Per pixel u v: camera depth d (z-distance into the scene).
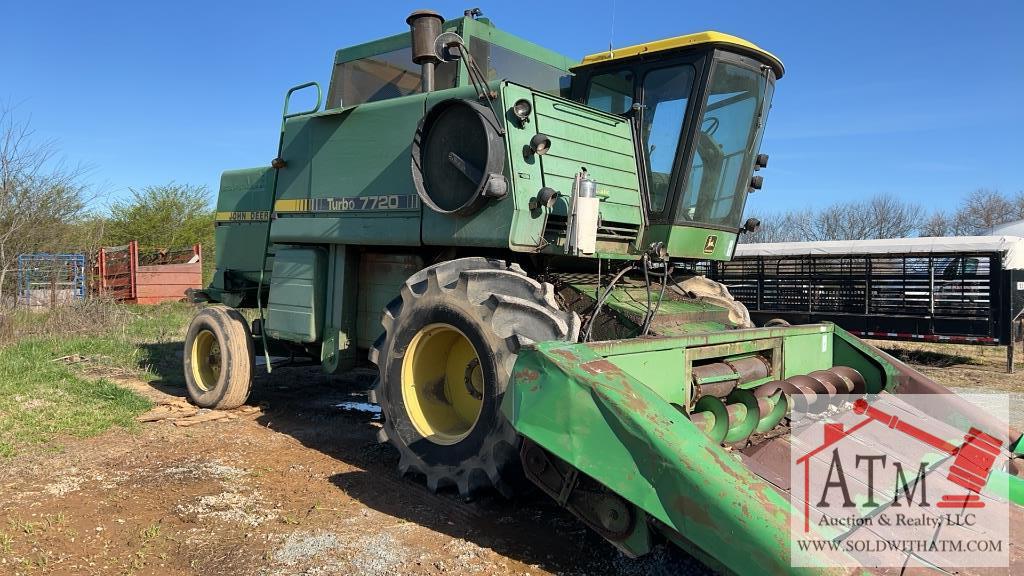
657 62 5.01
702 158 5.04
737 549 2.46
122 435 5.42
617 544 2.94
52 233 15.42
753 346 4.22
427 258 5.08
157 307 16.50
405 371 4.22
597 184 4.69
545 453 3.19
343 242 5.35
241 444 5.26
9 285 13.59
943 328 10.67
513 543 3.47
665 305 4.57
